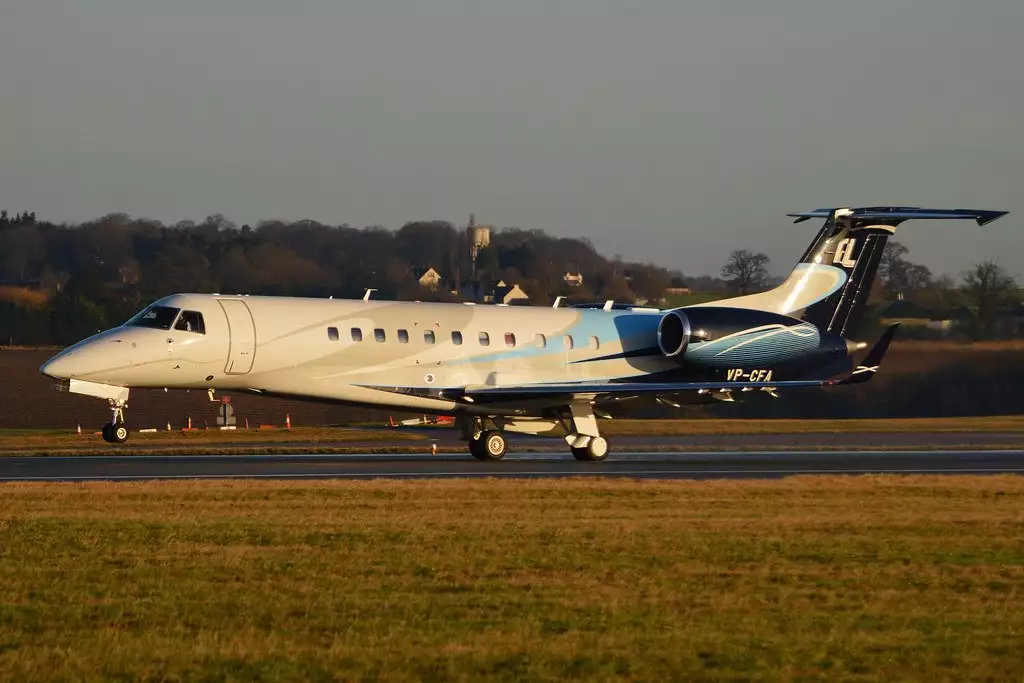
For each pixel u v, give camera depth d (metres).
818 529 71.69
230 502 81.62
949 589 54.62
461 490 89.81
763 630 46.50
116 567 57.88
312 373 123.12
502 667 41.09
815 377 145.50
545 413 134.38
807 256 145.88
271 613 48.50
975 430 186.38
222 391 124.19
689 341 136.88
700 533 69.56
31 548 62.56
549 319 136.75
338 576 56.03
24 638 44.41
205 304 120.31
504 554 61.94
